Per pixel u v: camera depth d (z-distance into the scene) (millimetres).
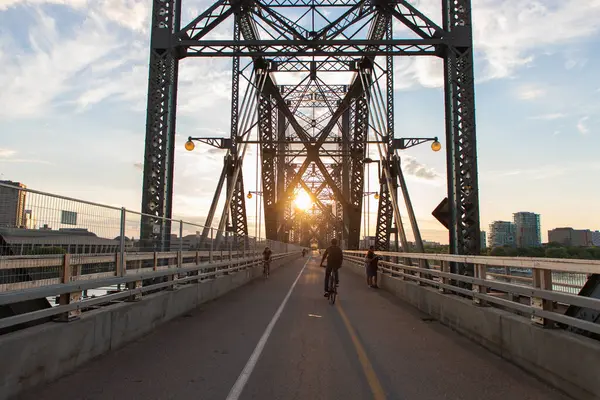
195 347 7395
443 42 13172
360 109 37875
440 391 5234
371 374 5930
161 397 4965
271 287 18562
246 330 8961
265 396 5055
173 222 11562
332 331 8961
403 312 11695
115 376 5680
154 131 12945
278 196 46281
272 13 15055
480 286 8016
